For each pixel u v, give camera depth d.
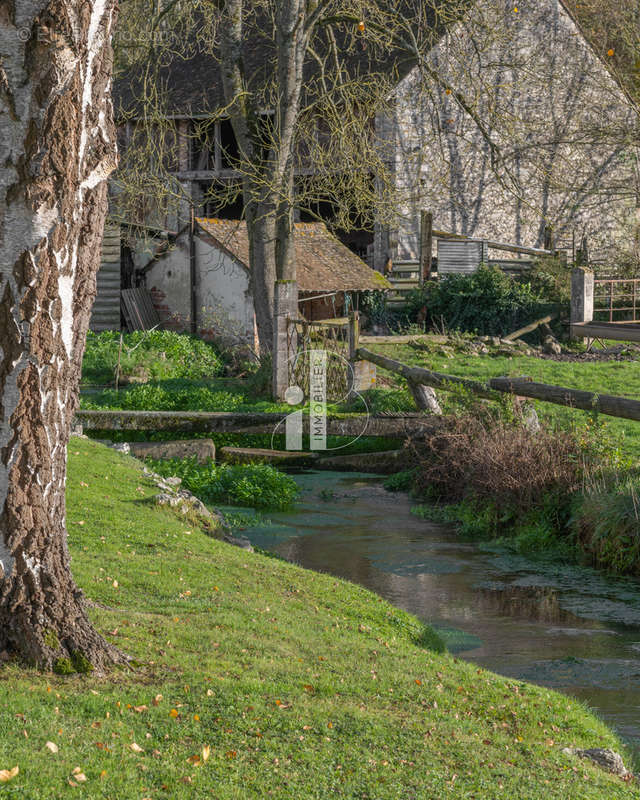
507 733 5.82
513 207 35.34
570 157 36.19
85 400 21.28
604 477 13.01
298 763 4.73
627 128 35.34
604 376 23.78
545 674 7.95
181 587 8.13
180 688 5.52
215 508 14.27
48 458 5.50
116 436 18.06
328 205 37.81
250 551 10.43
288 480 16.14
